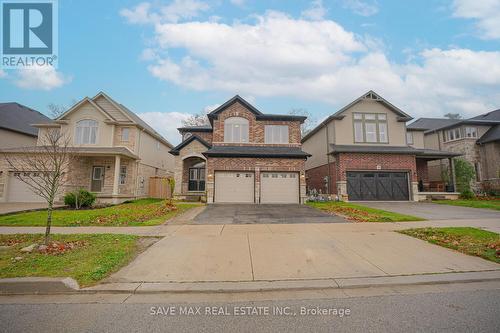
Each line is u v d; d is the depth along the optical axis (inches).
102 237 297.7
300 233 327.3
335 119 842.2
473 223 388.8
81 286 179.9
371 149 794.8
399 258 236.7
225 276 197.0
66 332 127.6
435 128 1079.0
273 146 773.9
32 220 411.8
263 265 218.8
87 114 802.8
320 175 930.1
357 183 784.3
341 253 249.4
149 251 254.2
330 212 518.3
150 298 167.5
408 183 799.7
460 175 933.8
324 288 181.2
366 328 130.0
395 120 863.7
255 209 566.9
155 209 542.9
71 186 729.6
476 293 173.5
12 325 134.3
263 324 134.8
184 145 799.7
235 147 765.9
